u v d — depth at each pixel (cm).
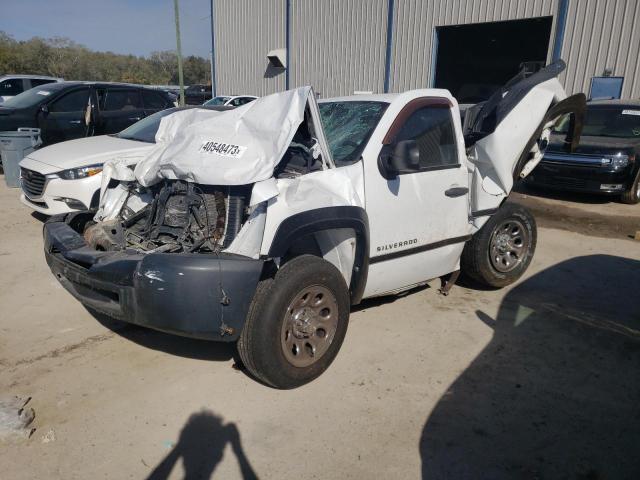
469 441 299
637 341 423
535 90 455
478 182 460
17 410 313
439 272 461
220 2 2420
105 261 323
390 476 273
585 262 623
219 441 296
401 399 338
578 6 1279
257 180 317
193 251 336
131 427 307
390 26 1686
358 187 369
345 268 382
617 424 316
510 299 504
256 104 363
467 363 385
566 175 947
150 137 750
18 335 412
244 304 308
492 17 1440
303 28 2009
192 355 389
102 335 416
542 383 360
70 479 267
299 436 301
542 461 284
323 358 354
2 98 1592
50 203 655
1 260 573
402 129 404
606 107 1053
